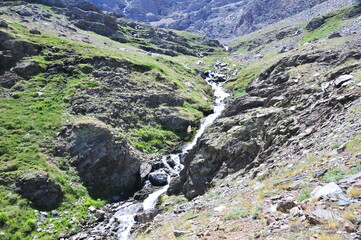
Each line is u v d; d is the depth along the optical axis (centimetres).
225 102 6316
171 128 5009
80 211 2992
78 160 3569
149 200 3152
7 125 3806
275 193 1387
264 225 1103
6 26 6519
